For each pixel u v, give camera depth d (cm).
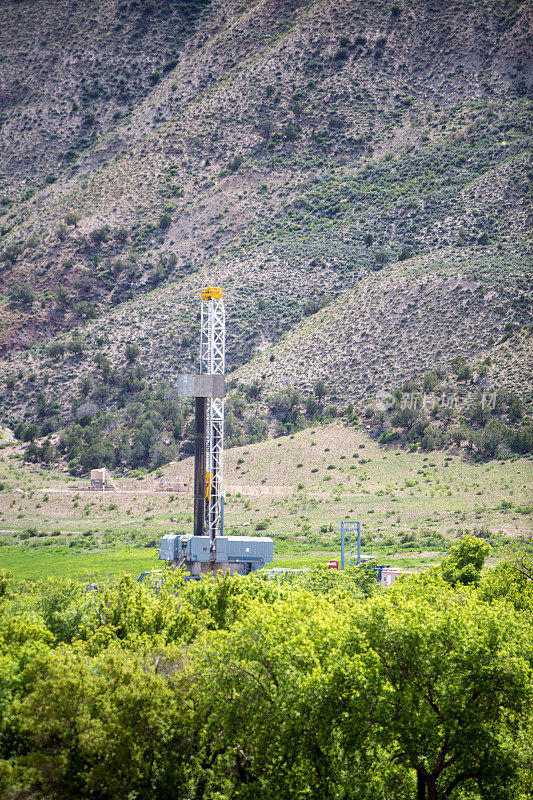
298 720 6538
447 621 7012
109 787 6512
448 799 7094
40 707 6600
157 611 9181
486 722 6775
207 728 6788
